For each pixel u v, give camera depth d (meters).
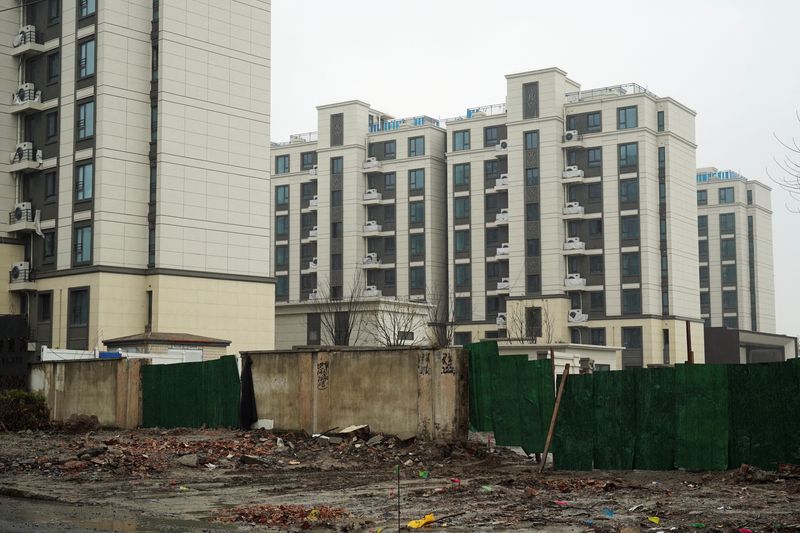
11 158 57.91
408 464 22.09
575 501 15.58
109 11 53.34
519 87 90.56
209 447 24.69
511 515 14.10
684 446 19.36
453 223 96.62
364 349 26.08
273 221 108.56
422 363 24.52
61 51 55.94
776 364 18.72
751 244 131.75
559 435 20.78
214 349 50.94
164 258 53.50
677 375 19.61
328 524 13.52
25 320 37.50
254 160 58.38
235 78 57.72
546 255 87.62
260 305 57.75
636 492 16.64
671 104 89.38
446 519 13.72
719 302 129.00
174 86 54.62
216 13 57.00
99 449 22.83
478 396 23.31
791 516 13.63
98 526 13.69
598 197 87.88
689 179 92.50
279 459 23.02
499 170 94.56
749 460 18.84
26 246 57.88
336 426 26.59
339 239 101.06
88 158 53.53
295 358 28.28
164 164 53.91
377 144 102.06
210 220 55.84
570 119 89.94
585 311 87.75
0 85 57.84
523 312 87.81
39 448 25.62
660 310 86.56
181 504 16.12
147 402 33.62
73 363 35.91
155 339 48.47
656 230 87.38
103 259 52.16
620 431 20.08
